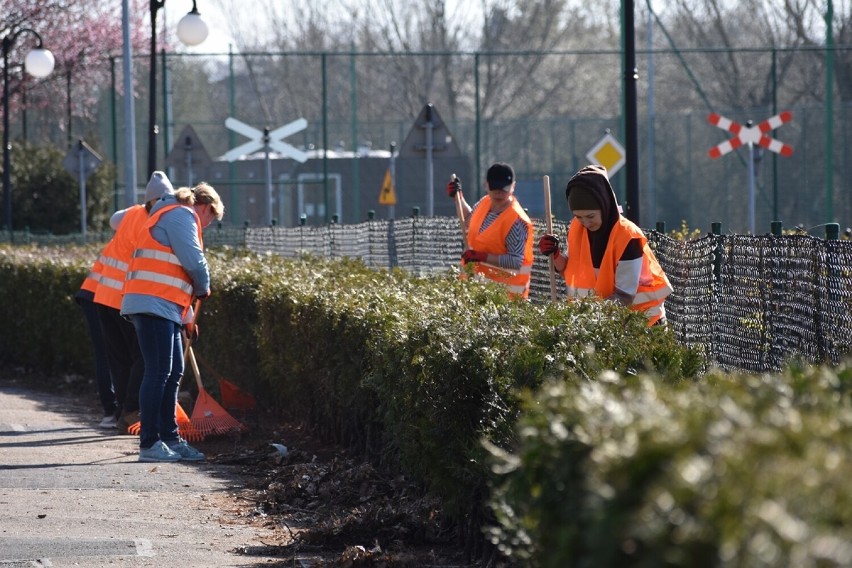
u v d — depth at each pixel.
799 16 74.56
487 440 9.87
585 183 13.99
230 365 21.84
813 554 3.83
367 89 102.56
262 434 19.31
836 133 59.41
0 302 30.23
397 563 11.09
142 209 20.39
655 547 4.23
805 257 12.12
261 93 108.38
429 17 98.31
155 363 17.50
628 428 4.87
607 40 104.94
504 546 7.52
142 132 67.31
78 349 27.73
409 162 65.31
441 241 25.08
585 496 4.96
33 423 21.47
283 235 38.47
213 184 60.84
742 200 61.66
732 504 4.07
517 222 18.25
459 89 95.25
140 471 16.56
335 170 66.00
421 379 11.55
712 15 79.69
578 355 9.88
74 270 27.78
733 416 4.75
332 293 16.84
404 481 14.11
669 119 63.59
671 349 10.05
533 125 66.38
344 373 15.80
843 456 4.35
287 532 12.97
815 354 11.80
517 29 99.38
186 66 76.62
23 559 11.48
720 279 14.66
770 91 76.50
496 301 13.44
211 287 22.42
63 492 15.04
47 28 73.44
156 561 11.46
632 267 14.02
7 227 52.50
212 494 15.09
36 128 80.56
